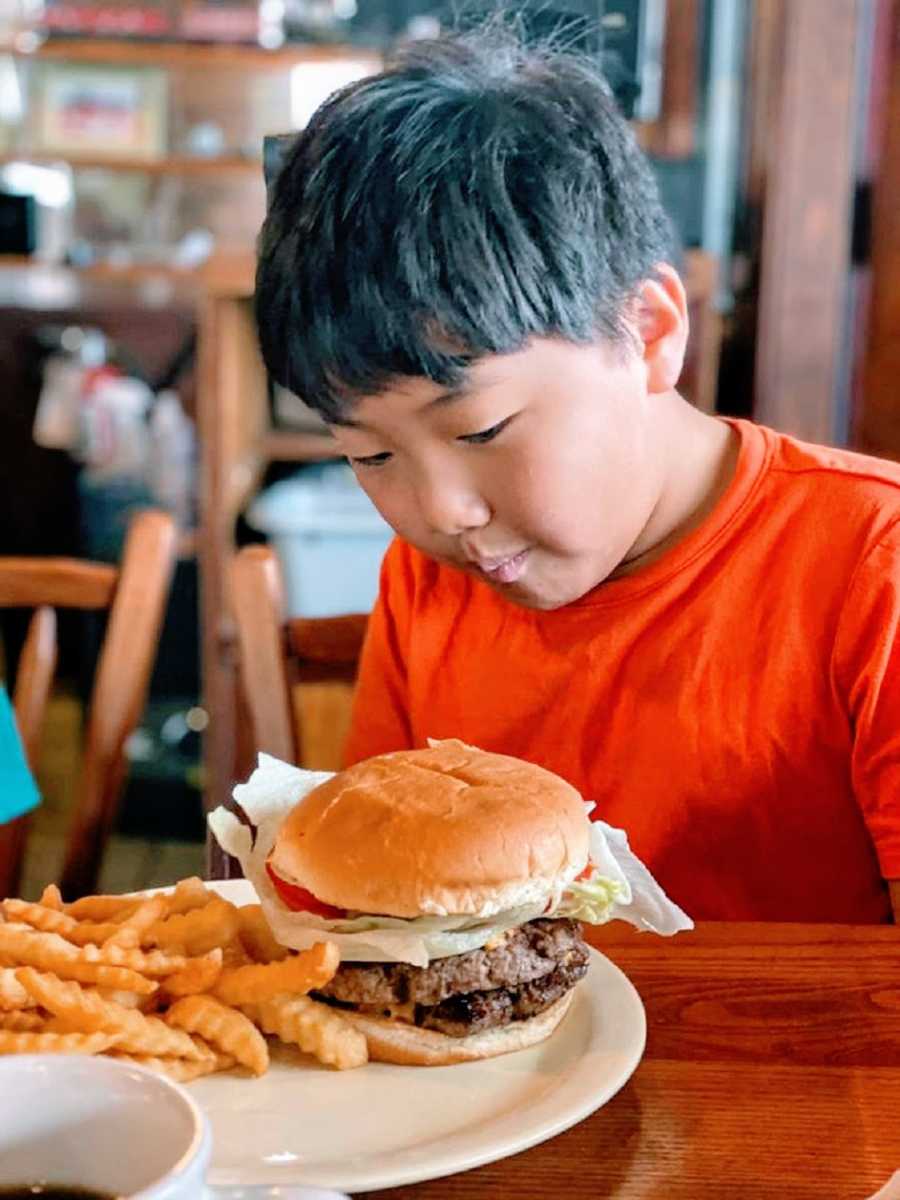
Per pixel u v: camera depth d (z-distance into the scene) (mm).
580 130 927
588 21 1136
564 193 883
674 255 1065
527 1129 708
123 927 804
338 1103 748
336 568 2953
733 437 1187
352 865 798
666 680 1142
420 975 780
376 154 864
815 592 1108
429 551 980
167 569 1538
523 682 1197
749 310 2756
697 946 907
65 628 3801
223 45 3969
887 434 2723
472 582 1254
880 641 1074
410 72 926
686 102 2926
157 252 4328
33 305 3402
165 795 3158
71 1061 587
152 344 3594
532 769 869
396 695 1327
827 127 2484
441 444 876
